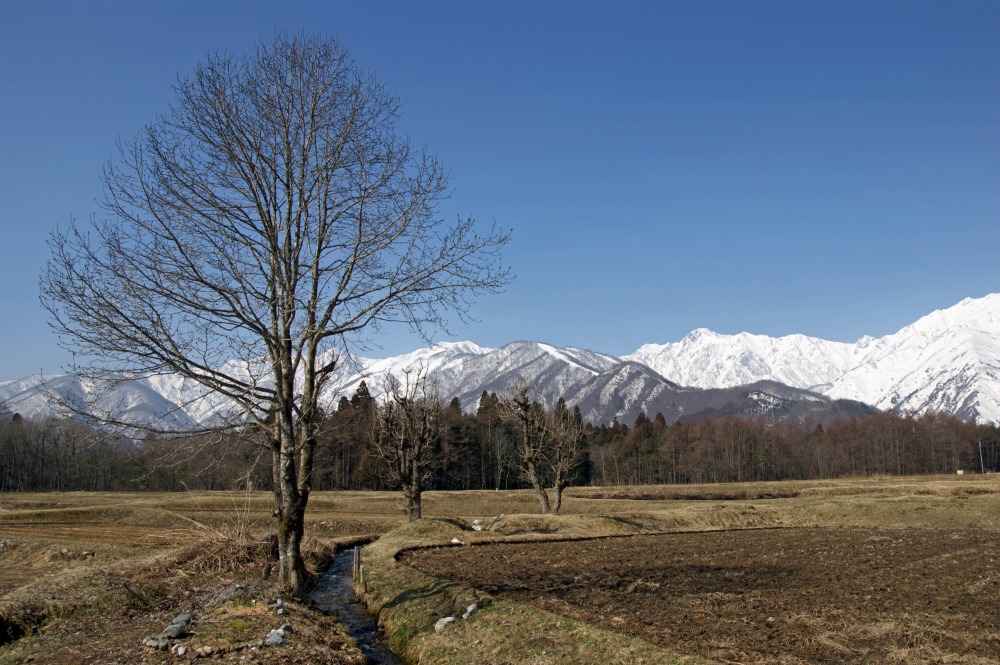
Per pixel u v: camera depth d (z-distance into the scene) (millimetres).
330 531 52250
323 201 18469
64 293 14977
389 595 23453
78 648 15938
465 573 27719
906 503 58094
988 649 15750
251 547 28062
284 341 17922
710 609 20078
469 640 17047
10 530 48312
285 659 14312
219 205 17281
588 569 28828
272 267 17906
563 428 64438
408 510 51469
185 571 25875
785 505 61781
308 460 19172
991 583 24781
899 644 16188
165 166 16875
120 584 22344
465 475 106625
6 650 16547
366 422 69812
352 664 15719
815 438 160875
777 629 17531
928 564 29875
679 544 39281
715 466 135750
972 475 129375
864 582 25156
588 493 90750
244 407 16969
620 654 14398
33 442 88750
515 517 49906
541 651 15391
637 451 139250
